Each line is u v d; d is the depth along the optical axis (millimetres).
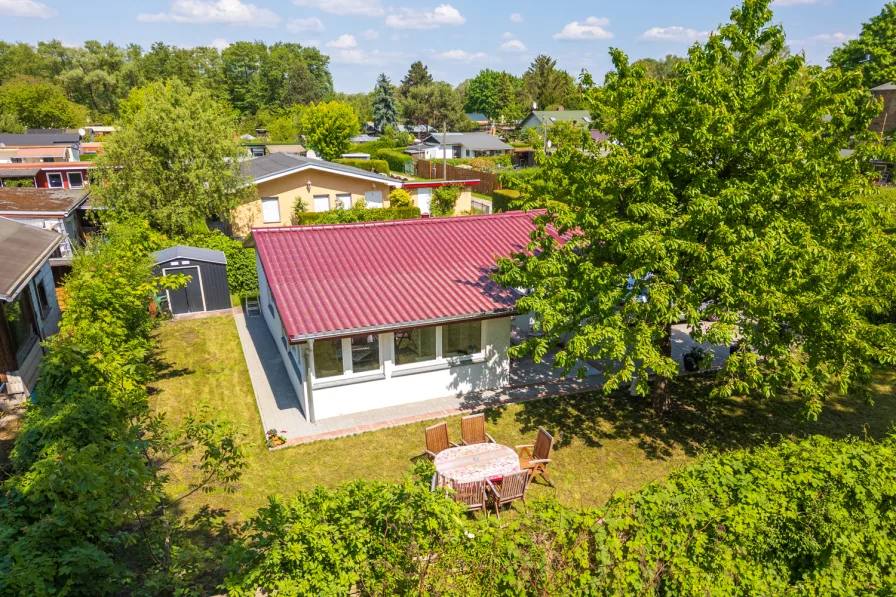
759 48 10617
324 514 5938
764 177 9648
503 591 5992
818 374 9961
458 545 6055
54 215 22047
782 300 9570
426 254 15438
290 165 30047
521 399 13672
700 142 9719
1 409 12039
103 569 6246
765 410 13273
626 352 11391
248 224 29328
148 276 14328
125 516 6438
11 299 11125
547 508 6484
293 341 11203
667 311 9695
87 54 106312
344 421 12477
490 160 60375
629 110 10953
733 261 9508
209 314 19688
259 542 5812
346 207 31656
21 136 56469
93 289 11367
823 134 10883
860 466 7238
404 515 5852
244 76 116750
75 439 7719
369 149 74125
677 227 9914
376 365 12953
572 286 11219
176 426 12266
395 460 11031
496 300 13422
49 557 5770
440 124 103938
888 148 9914
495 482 9711
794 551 6699
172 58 111562
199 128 23906
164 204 23531
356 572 5781
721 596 6184
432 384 13516
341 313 12258
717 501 6758
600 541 5969
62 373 9367
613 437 12102
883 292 10422
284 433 11945
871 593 6637
